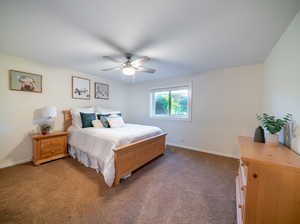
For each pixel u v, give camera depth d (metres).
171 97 3.99
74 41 1.83
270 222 0.96
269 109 2.13
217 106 3.11
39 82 2.70
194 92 3.46
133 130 2.63
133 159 2.15
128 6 1.17
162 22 1.39
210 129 3.23
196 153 3.21
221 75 3.04
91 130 2.55
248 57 2.32
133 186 1.83
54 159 2.66
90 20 1.38
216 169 2.36
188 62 2.61
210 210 1.42
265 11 1.20
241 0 1.08
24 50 2.14
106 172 1.81
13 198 1.53
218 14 1.25
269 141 1.44
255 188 0.99
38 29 1.55
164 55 2.27
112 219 1.28
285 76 1.49
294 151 1.21
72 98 3.28
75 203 1.47
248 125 2.75
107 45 1.93
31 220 1.25
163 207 1.45
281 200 0.93
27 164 2.44
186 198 1.60
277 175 0.94
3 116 2.29
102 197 1.58
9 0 1.09
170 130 3.95
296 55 1.25
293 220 0.92
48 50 2.13
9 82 2.34
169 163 2.62
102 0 1.10
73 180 1.93
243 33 1.58
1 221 1.23
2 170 2.19
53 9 1.21
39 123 2.71
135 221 1.27
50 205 1.43
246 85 2.75
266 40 1.73
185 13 1.24
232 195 1.67
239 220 1.20
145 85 4.46
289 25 1.39
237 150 2.89
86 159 2.41
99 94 3.91
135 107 4.74
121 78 4.13
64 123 3.09
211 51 2.09
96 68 3.15
